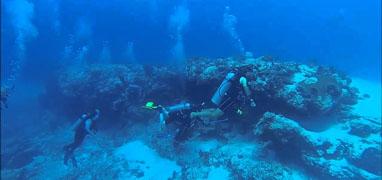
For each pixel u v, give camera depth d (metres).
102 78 14.40
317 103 8.68
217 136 10.03
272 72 9.26
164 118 4.93
